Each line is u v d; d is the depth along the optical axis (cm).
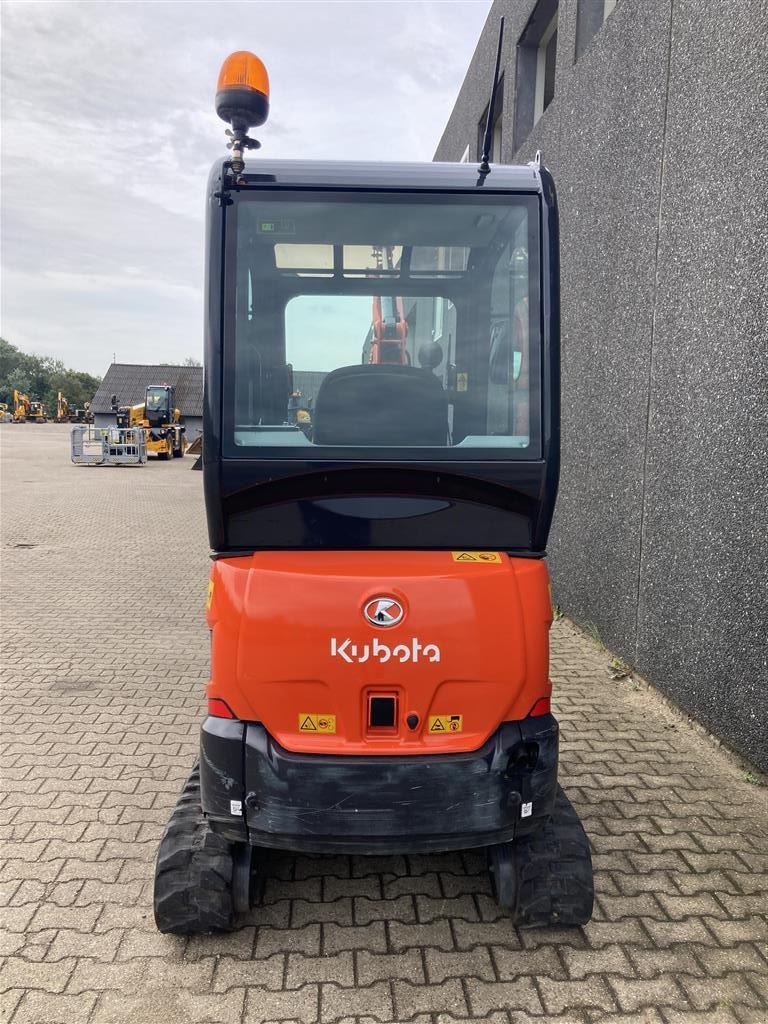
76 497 1716
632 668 546
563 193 694
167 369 6256
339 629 245
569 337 675
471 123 1166
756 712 398
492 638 250
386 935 284
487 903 304
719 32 435
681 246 476
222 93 251
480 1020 245
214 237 258
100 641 646
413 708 249
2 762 415
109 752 429
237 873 277
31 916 290
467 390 267
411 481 262
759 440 395
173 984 258
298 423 263
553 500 266
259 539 262
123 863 324
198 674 565
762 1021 246
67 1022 241
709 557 442
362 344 264
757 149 397
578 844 277
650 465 518
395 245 267
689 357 465
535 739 254
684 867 324
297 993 255
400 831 248
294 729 249
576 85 661
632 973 265
